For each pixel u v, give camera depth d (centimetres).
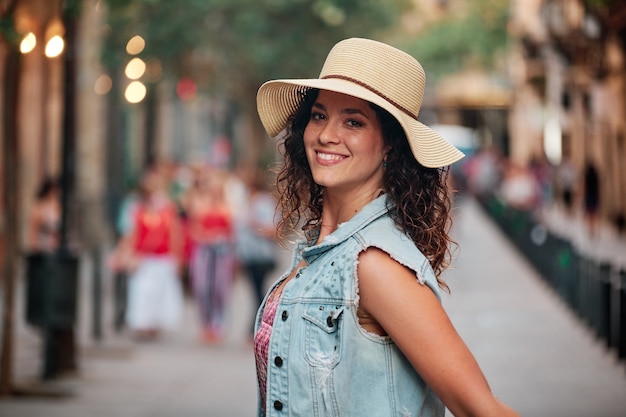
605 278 1370
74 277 1147
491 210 4072
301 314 302
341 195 322
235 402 1075
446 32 5359
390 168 317
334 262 302
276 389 303
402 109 313
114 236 2925
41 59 2495
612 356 1323
